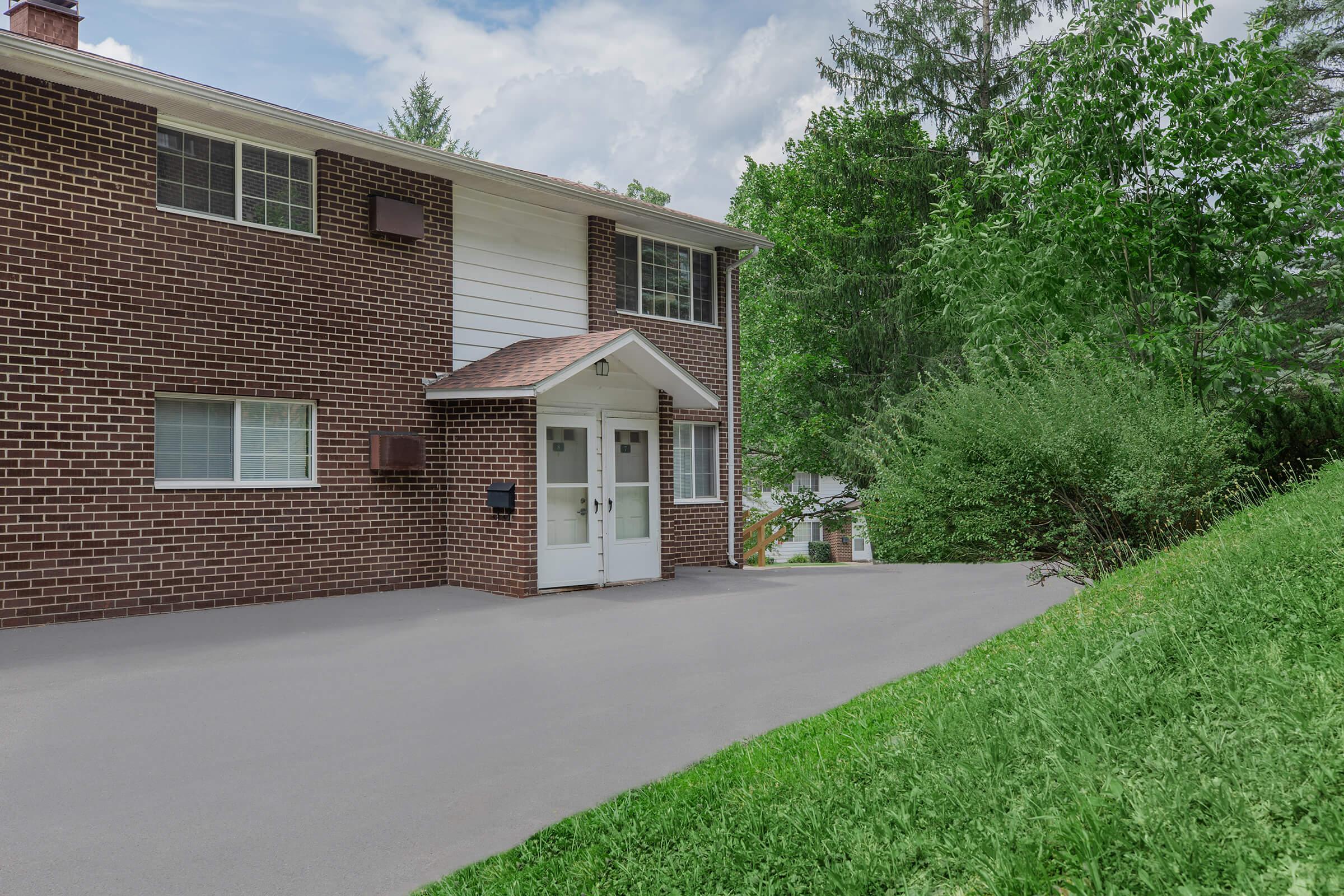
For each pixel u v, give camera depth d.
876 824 3.65
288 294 12.05
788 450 29.59
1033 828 3.18
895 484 10.02
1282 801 2.90
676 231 16.86
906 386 26.20
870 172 27.31
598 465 13.77
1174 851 2.77
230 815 4.73
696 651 8.76
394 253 13.19
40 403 10.01
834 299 27.34
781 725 6.15
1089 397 9.26
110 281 10.55
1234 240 12.45
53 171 10.19
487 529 13.06
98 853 4.27
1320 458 10.99
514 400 12.80
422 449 13.10
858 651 8.58
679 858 3.90
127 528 10.60
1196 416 9.23
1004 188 13.80
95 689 7.29
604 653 8.74
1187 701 3.79
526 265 14.90
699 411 17.56
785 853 3.68
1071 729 3.93
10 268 9.86
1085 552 9.03
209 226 11.38
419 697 7.10
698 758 5.52
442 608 11.53
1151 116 12.54
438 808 4.82
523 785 5.16
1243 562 5.47
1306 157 12.44
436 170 13.41
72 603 10.19
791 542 36.34
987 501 9.16
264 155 12.06
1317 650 3.94
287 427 12.16
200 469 11.38
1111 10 12.59
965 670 6.38
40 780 5.24
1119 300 12.74
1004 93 26.17
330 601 11.96
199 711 6.68
